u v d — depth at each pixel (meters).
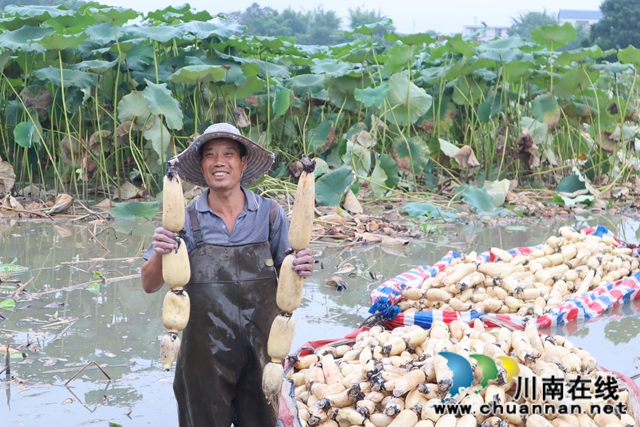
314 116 12.26
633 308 5.64
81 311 5.33
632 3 50.78
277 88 10.95
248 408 3.10
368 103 10.62
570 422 3.38
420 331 4.04
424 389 3.41
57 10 10.27
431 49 12.84
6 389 3.91
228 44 11.11
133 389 3.93
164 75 10.65
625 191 11.62
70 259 6.97
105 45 10.54
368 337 4.11
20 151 10.69
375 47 12.67
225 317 2.92
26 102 9.95
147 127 9.83
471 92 11.95
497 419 3.33
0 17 10.72
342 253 7.50
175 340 2.78
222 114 10.84
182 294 2.79
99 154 10.22
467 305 5.23
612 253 6.27
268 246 3.02
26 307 5.41
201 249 2.94
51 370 4.19
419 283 5.80
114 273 6.48
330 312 5.43
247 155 3.04
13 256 7.05
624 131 12.72
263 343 2.99
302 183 2.81
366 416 3.40
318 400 3.62
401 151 10.95
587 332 5.09
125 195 10.23
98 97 10.61
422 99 10.93
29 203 9.68
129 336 4.80
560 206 10.78
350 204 9.59
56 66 10.30
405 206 9.77
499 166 12.36
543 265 6.09
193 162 2.99
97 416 3.58
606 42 50.22
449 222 9.46
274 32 82.38
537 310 5.25
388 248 7.80
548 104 12.02
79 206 9.92
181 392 3.07
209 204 2.99
